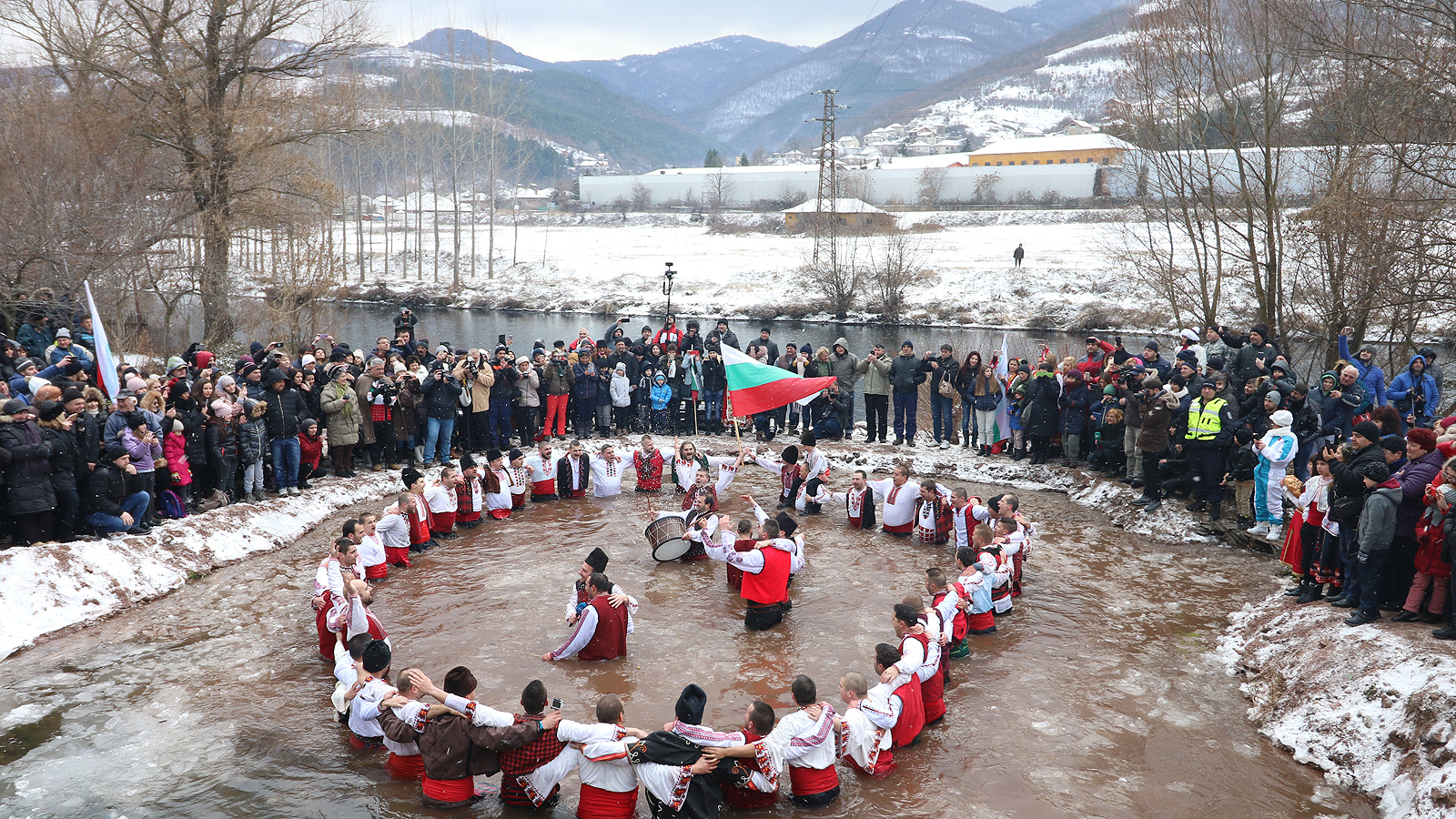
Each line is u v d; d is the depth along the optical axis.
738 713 8.10
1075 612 10.67
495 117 68.44
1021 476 16.59
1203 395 13.12
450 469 13.68
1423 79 16.19
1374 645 8.02
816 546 13.16
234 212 28.30
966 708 8.34
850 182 103.88
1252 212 22.53
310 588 11.26
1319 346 20.94
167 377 13.51
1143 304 45.00
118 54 26.50
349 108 30.78
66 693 8.48
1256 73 22.33
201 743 7.64
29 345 17.70
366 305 60.59
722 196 120.81
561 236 97.00
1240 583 11.45
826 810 6.76
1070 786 7.06
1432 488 8.00
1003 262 58.69
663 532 12.12
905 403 18.61
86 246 22.06
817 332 48.44
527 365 17.88
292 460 14.23
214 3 27.73
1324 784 7.11
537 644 9.59
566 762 6.66
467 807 6.78
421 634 9.83
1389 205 16.78
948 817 6.65
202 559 11.80
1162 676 9.00
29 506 10.20
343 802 6.83
